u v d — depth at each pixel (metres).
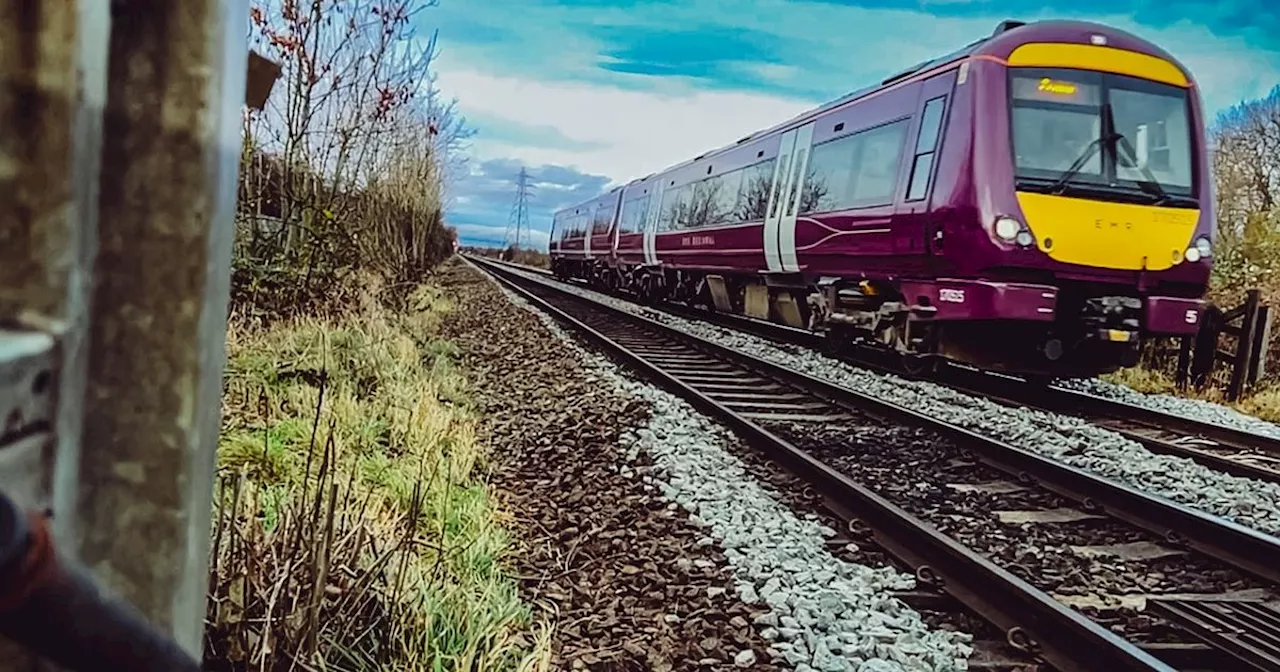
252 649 2.60
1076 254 9.10
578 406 8.17
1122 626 3.90
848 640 3.55
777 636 3.62
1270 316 11.91
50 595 0.67
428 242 26.47
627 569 4.27
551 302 22.94
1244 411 11.27
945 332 10.03
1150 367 13.74
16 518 0.65
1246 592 4.35
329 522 2.67
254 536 2.99
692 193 19.81
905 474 6.38
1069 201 9.10
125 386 1.05
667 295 23.14
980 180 9.19
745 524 4.91
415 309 14.93
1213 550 4.81
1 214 0.90
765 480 5.95
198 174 1.05
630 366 11.23
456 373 9.60
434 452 5.57
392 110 13.43
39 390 0.89
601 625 3.67
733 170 17.12
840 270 12.24
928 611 4.02
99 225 1.04
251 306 9.23
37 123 0.90
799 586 4.07
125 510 1.06
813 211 12.87
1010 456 6.46
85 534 1.04
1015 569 4.51
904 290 10.51
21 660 0.91
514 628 3.51
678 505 5.24
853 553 4.69
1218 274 16.70
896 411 8.20
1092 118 9.33
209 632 2.60
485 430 7.21
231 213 1.16
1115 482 5.63
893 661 3.43
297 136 10.16
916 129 10.38
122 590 1.06
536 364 10.96
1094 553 4.84
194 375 1.06
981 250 9.18
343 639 2.90
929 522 5.27
